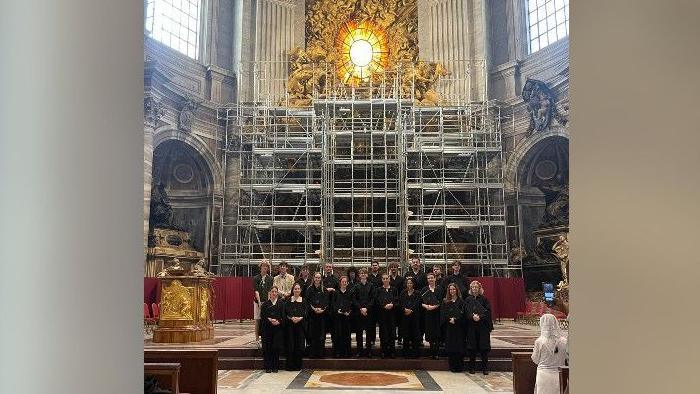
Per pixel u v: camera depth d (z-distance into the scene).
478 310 10.26
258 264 18.19
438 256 18.38
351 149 18.33
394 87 19.95
